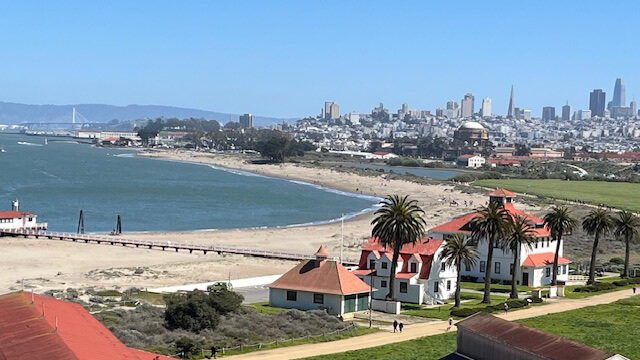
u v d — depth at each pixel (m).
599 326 111.38
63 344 65.25
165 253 188.75
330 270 123.00
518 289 150.00
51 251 183.12
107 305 116.62
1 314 76.00
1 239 197.75
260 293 139.50
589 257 197.62
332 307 119.50
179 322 101.62
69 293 126.12
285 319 109.12
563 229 150.12
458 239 132.50
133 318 103.94
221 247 195.12
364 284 123.88
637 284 158.00
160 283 147.00
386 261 135.38
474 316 84.69
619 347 97.69
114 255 182.38
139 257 181.38
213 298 108.56
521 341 77.25
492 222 130.75
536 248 159.75
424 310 126.38
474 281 159.00
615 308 127.62
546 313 123.31
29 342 66.25
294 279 123.69
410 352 93.12
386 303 124.38
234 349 93.50
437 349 94.81
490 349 78.62
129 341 91.62
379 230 127.44
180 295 112.81
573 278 165.25
